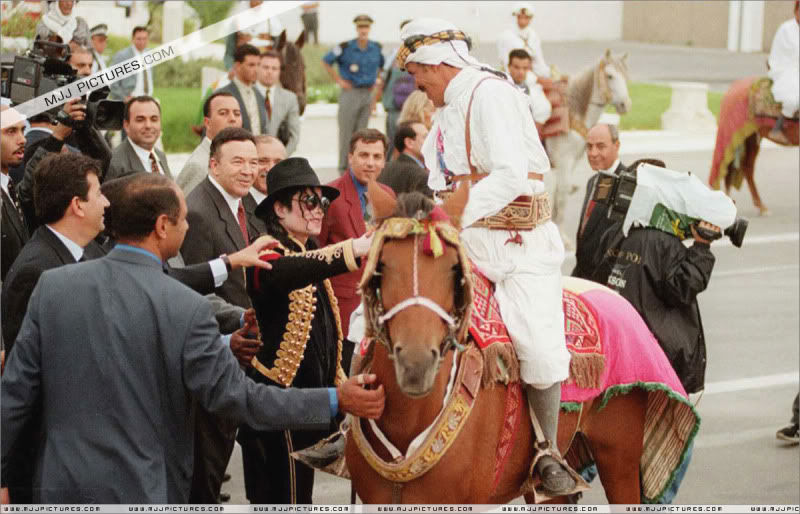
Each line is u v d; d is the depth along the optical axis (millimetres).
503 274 5203
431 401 4668
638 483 6211
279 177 5824
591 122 16578
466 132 5137
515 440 5215
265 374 5648
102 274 4477
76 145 8055
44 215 5410
